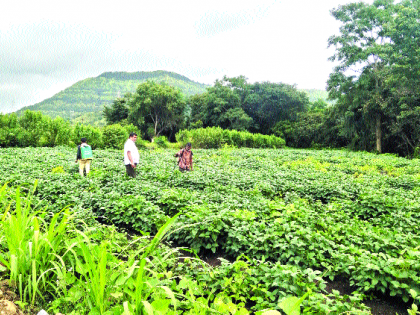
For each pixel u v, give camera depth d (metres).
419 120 35.94
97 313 2.88
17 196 3.50
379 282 4.44
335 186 10.77
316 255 5.08
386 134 42.44
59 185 8.40
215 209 6.59
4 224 3.50
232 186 10.40
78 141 29.47
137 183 9.68
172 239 6.12
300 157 26.45
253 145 46.72
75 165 14.07
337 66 44.12
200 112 66.88
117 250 4.56
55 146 27.14
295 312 2.63
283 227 5.46
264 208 7.09
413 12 36.41
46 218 5.80
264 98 62.62
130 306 2.68
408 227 6.71
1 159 14.04
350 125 44.97
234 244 5.35
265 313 2.59
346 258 4.84
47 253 3.47
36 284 3.11
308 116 60.47
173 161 18.48
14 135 26.27
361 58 40.62
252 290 4.05
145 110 61.59
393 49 38.44
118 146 32.19
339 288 4.80
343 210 8.35
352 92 43.34
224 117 59.28
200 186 10.41
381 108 39.53
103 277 2.81
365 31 42.47
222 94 61.09
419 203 8.52
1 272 3.56
